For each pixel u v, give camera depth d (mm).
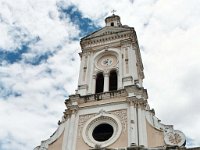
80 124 29406
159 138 26719
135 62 35188
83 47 38844
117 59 35688
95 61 36531
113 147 26453
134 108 28641
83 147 27297
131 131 26672
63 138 28875
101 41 38406
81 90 32969
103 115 29188
